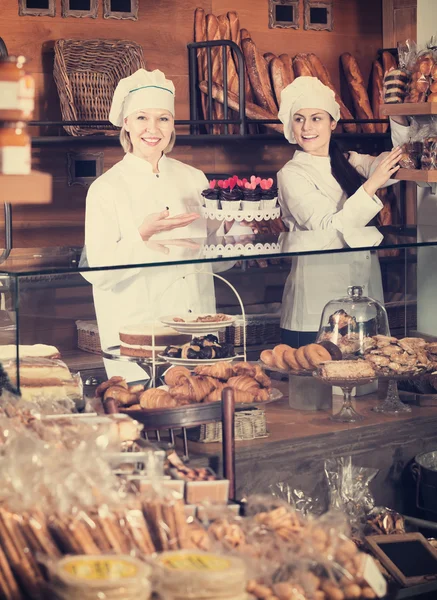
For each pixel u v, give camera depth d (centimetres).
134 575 123
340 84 520
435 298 274
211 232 271
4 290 200
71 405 195
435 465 256
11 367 196
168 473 167
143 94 332
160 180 342
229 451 200
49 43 433
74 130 412
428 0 324
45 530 133
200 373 226
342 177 368
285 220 371
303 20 507
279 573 144
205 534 144
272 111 457
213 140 457
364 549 218
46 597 128
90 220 326
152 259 233
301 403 250
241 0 486
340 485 234
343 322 252
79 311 215
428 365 252
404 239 277
